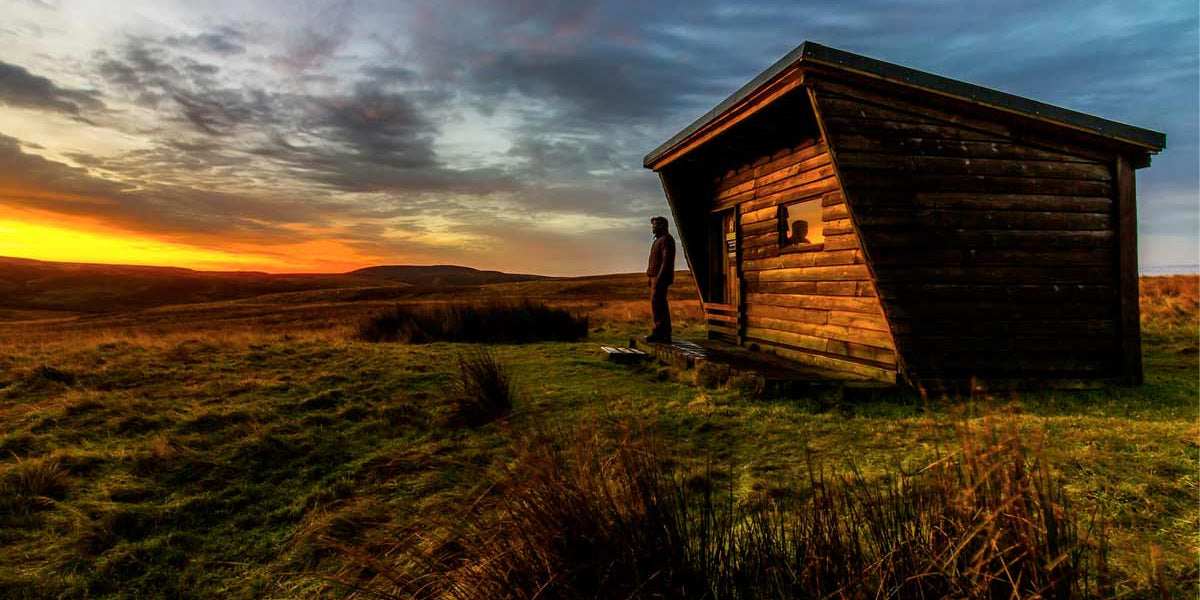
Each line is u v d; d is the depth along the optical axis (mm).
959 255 7441
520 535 2367
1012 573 1957
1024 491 2119
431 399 7629
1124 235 7824
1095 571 2662
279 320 37500
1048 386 7504
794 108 8273
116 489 4848
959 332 7410
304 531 4105
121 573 3689
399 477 5047
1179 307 16469
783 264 10102
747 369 8344
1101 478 3969
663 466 2830
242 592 3455
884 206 7301
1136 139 7684
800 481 4289
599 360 11047
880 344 7742
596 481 2617
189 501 4656
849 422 6027
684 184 12930
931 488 2377
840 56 6863
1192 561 2852
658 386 8375
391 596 2426
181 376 9117
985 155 7555
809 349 9281
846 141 7207
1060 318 7664
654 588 2182
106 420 6711
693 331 17172
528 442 3338
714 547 2465
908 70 7113
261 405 7230
